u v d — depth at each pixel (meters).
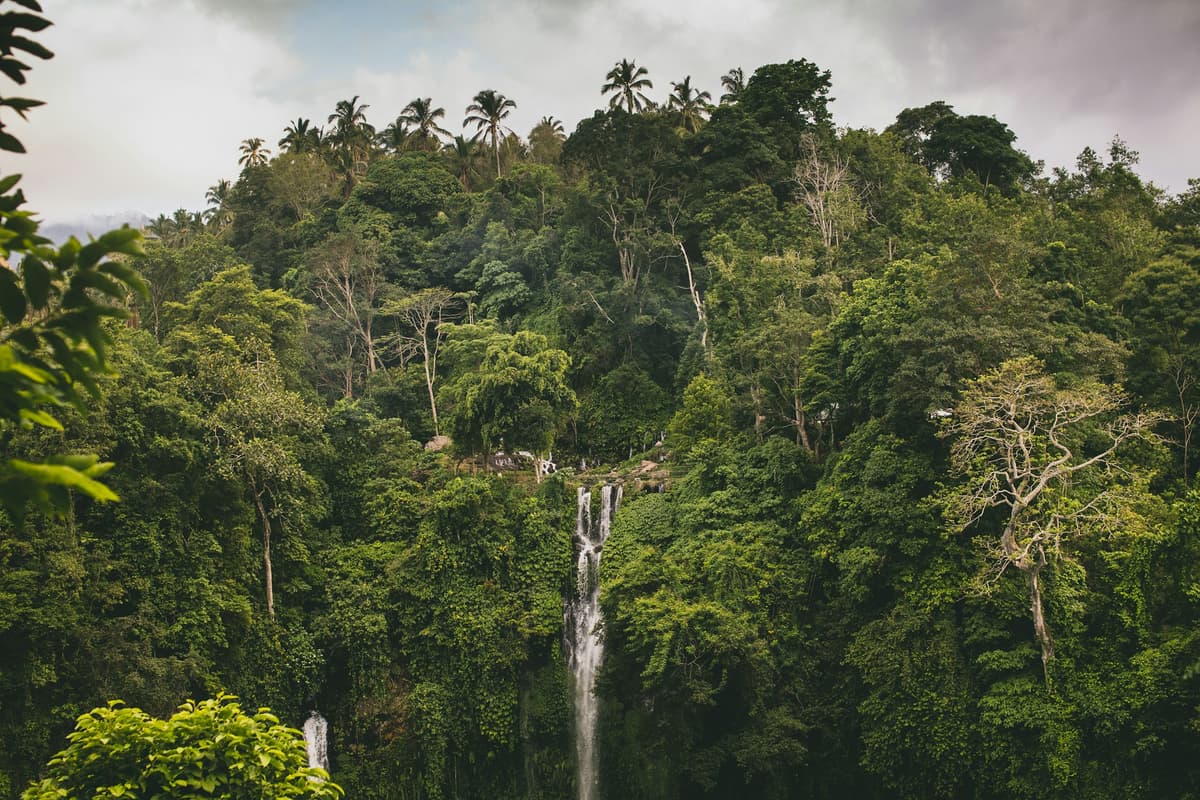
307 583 53.34
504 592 53.25
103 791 15.69
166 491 47.09
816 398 53.00
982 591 40.84
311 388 68.25
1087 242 64.62
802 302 60.84
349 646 51.28
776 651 46.97
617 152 77.25
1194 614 39.19
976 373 44.66
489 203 87.31
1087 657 40.31
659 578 48.91
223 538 49.59
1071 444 44.50
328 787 17.42
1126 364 52.59
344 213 91.44
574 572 55.59
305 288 82.25
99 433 44.22
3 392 6.89
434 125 111.81
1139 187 79.00
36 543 41.66
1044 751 39.62
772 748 43.84
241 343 59.47
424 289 81.06
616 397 71.31
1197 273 52.16
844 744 45.59
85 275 7.23
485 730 50.12
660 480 60.16
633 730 49.91
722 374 61.19
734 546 48.84
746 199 74.31
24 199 7.52
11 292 7.20
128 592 44.94
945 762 41.75
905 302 49.91
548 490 58.00
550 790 51.25
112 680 41.44
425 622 52.75
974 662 42.53
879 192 81.50
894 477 46.00
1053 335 46.66
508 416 57.72
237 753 16.34
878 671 43.19
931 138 94.44
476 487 54.56
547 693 52.12
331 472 58.72
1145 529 39.91
